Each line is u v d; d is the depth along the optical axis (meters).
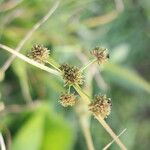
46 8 0.39
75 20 0.41
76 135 0.39
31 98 0.39
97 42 0.43
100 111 0.20
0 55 0.37
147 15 0.45
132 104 0.45
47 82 0.39
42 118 0.36
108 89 0.42
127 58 0.45
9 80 0.40
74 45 0.40
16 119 0.36
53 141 0.36
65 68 0.20
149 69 0.48
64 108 0.39
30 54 0.21
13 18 0.38
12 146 0.34
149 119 0.47
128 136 0.43
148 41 0.45
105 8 0.43
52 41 0.39
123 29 0.44
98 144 0.40
